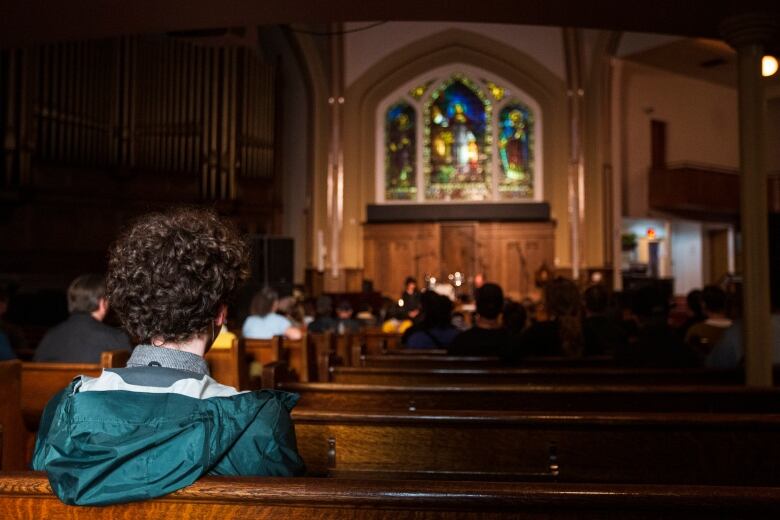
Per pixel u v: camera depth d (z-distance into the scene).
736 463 2.52
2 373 2.95
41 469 1.59
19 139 12.56
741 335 5.70
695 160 20.38
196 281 1.57
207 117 15.88
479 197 19.16
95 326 4.31
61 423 1.46
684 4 6.03
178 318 1.56
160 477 1.40
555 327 5.59
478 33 18.52
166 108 15.23
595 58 17.59
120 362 3.29
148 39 15.00
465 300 16.08
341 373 4.22
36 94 12.96
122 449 1.37
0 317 6.45
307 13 6.65
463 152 19.33
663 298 5.14
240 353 3.86
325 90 18.62
